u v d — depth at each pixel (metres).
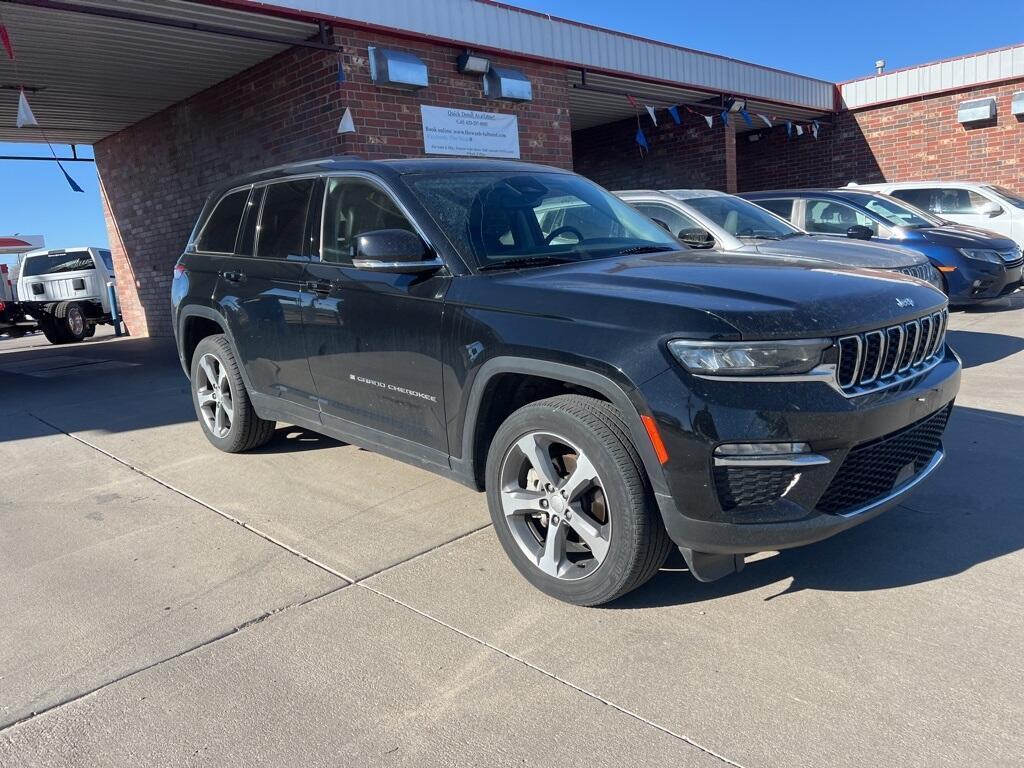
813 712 2.34
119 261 14.10
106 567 3.56
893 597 2.98
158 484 4.71
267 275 4.40
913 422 2.92
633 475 2.73
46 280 16.08
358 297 3.72
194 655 2.79
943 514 3.71
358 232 3.87
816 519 2.62
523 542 3.15
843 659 2.60
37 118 11.26
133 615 3.10
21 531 4.05
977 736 2.20
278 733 2.34
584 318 2.83
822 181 17.05
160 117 11.57
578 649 2.73
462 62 9.30
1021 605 2.87
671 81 12.35
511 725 2.34
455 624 2.94
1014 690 2.39
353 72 8.41
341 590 3.25
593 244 3.81
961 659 2.56
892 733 2.23
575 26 10.71
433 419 3.45
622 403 2.69
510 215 3.73
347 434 4.03
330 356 3.96
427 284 3.41
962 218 11.88
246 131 9.84
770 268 3.19
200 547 3.74
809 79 15.54
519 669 2.63
